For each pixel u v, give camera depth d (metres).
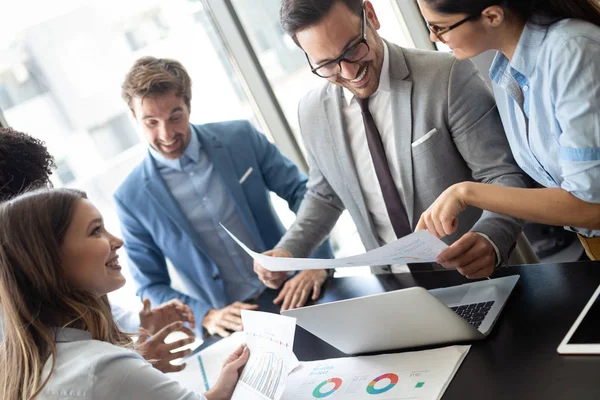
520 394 1.09
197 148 2.53
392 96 1.84
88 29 3.11
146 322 2.08
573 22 1.23
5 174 1.91
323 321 1.43
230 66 3.22
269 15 3.16
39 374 1.35
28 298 1.44
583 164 1.22
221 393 1.47
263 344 1.46
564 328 1.22
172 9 3.14
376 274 1.98
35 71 3.08
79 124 3.15
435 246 1.30
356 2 1.66
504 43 1.32
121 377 1.32
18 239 1.44
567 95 1.22
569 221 1.30
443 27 1.30
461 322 1.29
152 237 2.58
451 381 1.22
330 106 1.97
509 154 1.75
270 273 2.11
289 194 2.65
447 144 1.83
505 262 1.52
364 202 2.01
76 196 1.52
